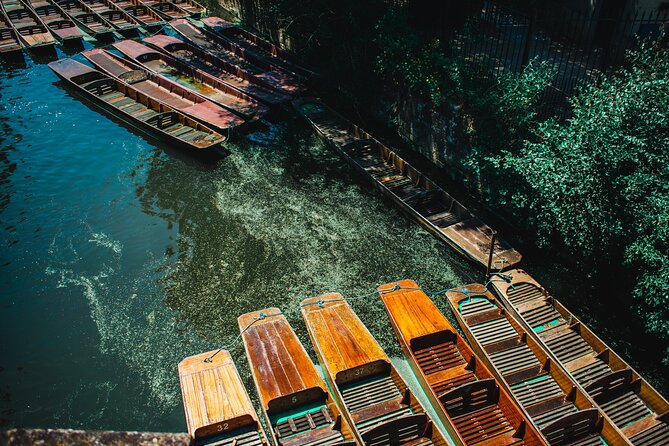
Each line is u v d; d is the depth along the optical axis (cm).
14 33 2609
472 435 980
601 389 1034
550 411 1027
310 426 990
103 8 2962
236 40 2580
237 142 1900
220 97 2066
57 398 1099
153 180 1725
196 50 2391
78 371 1152
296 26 2214
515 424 985
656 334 1166
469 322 1194
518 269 1309
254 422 960
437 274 1386
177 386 1123
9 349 1193
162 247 1470
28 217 1567
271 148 1877
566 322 1191
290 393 992
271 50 2428
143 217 1575
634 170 1180
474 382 999
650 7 1588
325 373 1084
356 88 2056
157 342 1212
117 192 1675
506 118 1442
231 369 1051
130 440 350
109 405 1088
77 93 2189
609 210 1198
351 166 1772
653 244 1138
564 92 1556
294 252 1456
